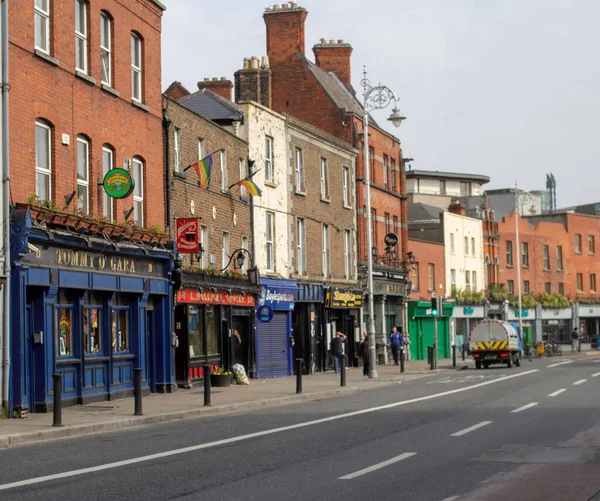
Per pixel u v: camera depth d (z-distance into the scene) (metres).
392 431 17.12
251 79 44.81
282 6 51.81
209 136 32.94
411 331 58.09
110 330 25.03
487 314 70.00
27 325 21.28
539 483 11.36
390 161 55.81
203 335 31.56
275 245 38.91
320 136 44.06
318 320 43.69
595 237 89.38
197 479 11.82
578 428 17.20
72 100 23.62
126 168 26.56
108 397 24.73
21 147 21.12
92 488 11.14
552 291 82.19
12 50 20.92
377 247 52.69
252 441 15.90
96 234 23.88
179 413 21.11
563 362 53.12
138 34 28.08
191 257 31.06
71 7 23.81
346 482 11.52
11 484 11.46
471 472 12.25
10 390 20.27
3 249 20.11
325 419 19.81
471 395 26.11
